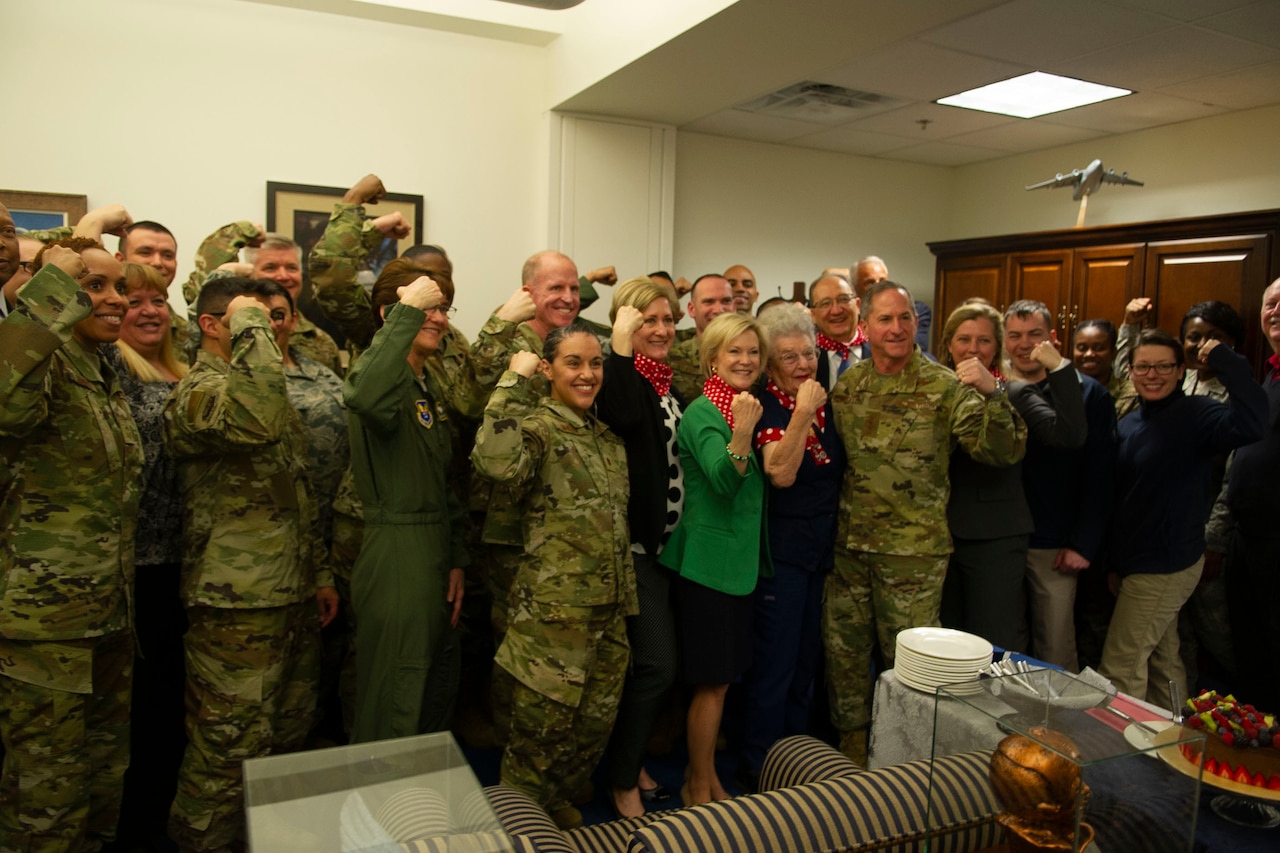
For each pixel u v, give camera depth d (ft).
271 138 13.50
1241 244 13.51
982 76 13.70
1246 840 4.44
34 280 5.50
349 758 3.77
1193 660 11.23
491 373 8.16
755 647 8.52
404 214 14.44
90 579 6.05
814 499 8.56
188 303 10.06
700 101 14.51
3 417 5.41
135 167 12.71
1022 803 3.76
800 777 5.69
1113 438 9.58
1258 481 9.61
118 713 6.72
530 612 7.00
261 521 6.82
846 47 11.66
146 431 7.41
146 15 12.62
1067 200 18.45
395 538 6.93
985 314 8.93
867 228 19.94
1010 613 8.85
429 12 13.82
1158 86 14.10
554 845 4.65
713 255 18.16
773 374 8.71
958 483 8.89
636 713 7.90
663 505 7.78
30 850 6.00
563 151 15.31
